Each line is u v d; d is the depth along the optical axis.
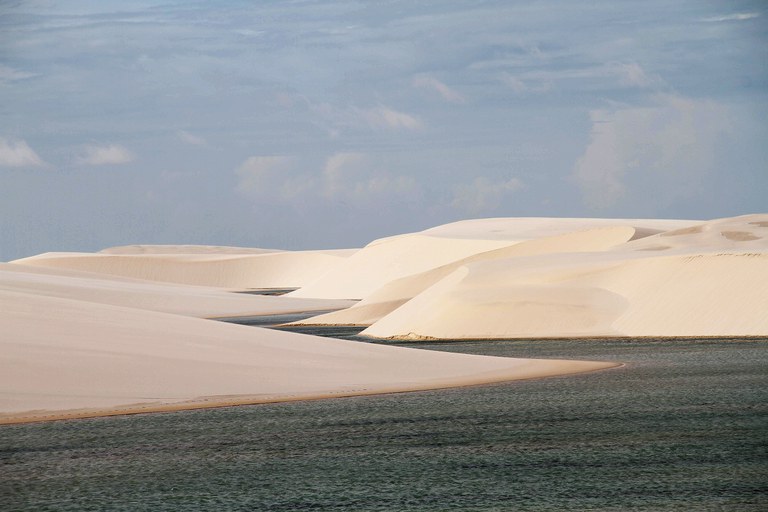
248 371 75.62
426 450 47.75
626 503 36.41
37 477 42.69
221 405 63.00
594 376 80.94
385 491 39.31
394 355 92.38
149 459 46.28
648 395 66.62
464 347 123.38
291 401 65.44
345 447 48.91
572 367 88.62
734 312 130.12
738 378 75.69
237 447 49.09
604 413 58.53
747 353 99.12
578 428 53.19
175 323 97.00
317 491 39.56
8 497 39.25
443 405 63.69
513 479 40.84
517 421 56.22
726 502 36.28
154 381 68.75
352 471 43.22
